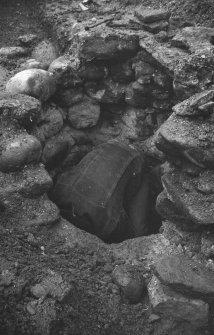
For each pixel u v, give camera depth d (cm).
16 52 251
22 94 211
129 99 240
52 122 226
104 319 168
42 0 273
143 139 248
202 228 179
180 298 166
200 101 177
